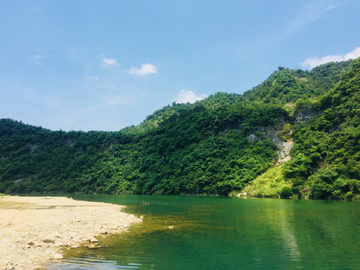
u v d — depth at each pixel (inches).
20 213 1176.8
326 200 2244.1
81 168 5305.1
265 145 3745.1
